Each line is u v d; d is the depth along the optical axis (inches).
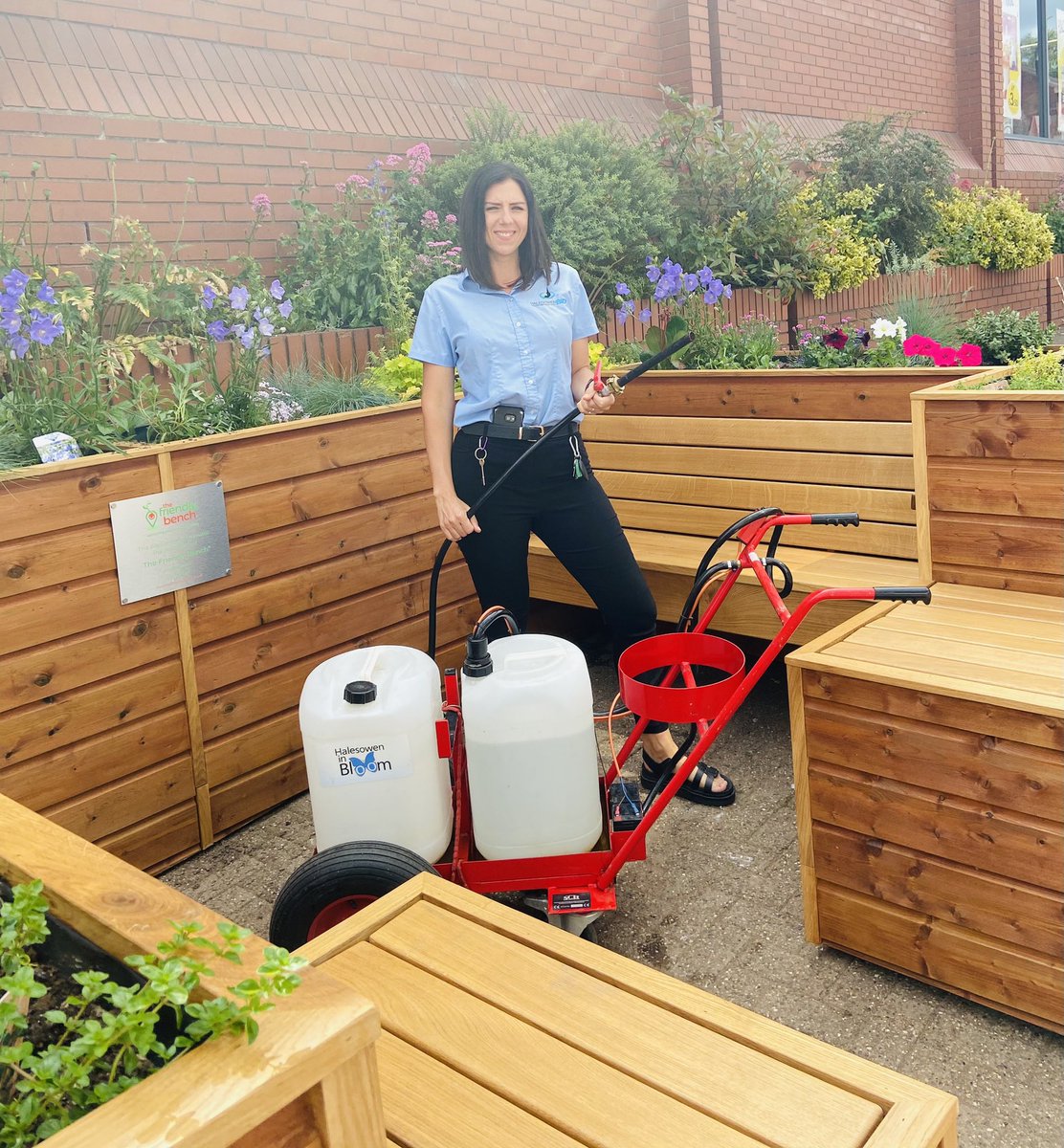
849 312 351.3
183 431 132.2
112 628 119.3
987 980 92.3
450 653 161.8
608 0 331.9
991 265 446.0
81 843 51.0
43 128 201.9
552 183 251.6
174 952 41.9
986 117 520.4
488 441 119.5
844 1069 56.4
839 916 101.0
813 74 413.4
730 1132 53.4
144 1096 35.8
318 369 187.0
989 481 116.0
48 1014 42.3
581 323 127.6
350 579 145.4
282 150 238.5
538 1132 54.7
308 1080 37.7
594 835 97.7
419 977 67.0
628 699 95.0
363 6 263.7
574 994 64.6
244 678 134.6
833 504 152.9
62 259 204.4
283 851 130.4
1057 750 84.4
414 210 242.2
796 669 97.7
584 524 122.6
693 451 165.8
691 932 108.0
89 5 214.8
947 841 92.1
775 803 133.1
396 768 94.6
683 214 306.7
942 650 98.7
